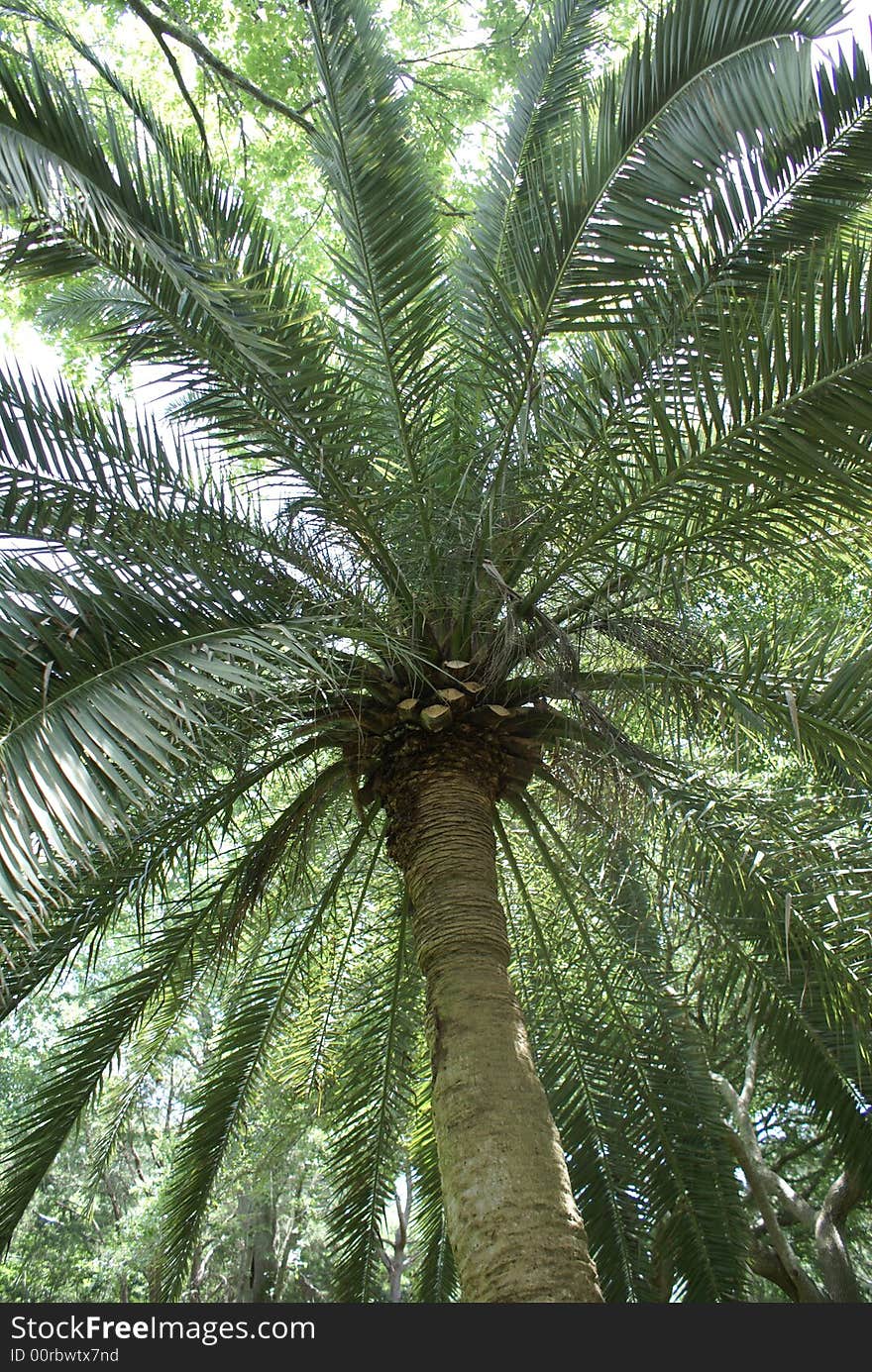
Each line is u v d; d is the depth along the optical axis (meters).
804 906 5.25
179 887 6.93
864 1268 15.28
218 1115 6.35
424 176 4.97
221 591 4.31
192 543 4.98
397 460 5.34
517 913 6.99
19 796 2.77
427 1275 6.64
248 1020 6.48
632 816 5.43
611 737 5.17
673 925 6.30
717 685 5.23
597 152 4.91
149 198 4.46
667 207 4.85
